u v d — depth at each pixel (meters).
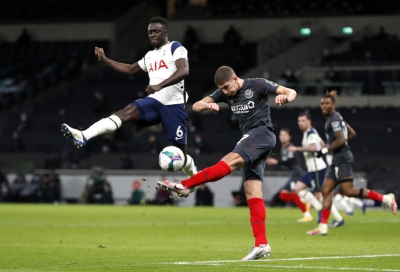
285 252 13.57
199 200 39.88
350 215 29.62
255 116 11.93
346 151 18.70
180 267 10.74
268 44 54.28
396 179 38.88
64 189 42.12
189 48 56.22
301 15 55.62
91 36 61.31
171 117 13.04
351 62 48.81
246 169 12.02
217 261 11.71
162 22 13.15
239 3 60.53
